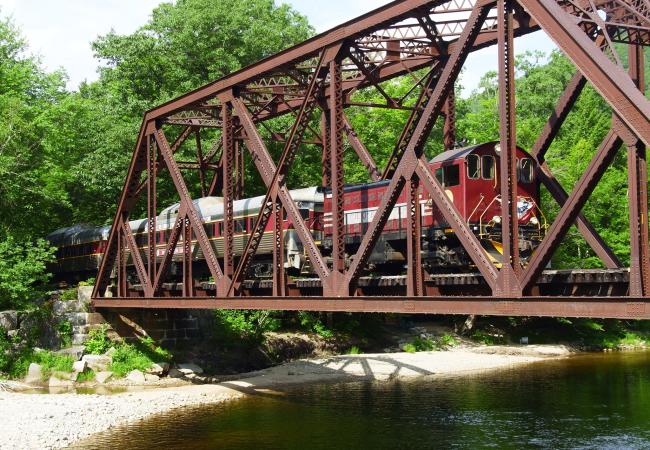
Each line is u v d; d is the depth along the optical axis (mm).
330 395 28625
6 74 43250
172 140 44344
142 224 38594
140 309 34531
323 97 26672
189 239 25516
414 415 24219
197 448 19828
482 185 20750
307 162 49125
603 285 13477
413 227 16219
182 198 25750
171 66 46969
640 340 53812
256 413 24812
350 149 51438
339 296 17594
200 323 36531
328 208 26062
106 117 45344
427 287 16734
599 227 46406
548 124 17797
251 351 37531
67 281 45875
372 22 17625
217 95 24391
